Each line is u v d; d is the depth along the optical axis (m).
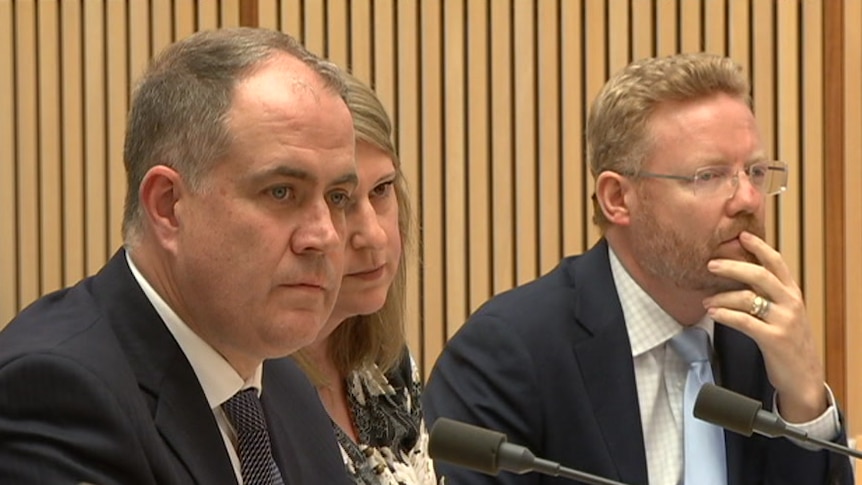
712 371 6.86
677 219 6.52
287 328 3.74
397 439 5.85
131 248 3.95
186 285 3.80
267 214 3.70
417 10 11.83
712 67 6.57
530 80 11.67
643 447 6.65
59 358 3.60
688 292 6.64
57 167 12.07
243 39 3.81
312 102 3.73
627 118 6.64
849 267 11.36
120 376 3.69
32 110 12.05
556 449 6.68
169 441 3.78
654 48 11.63
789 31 11.41
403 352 6.04
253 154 3.67
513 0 11.70
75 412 3.55
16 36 12.08
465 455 3.90
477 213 11.74
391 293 5.75
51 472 3.45
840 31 11.37
